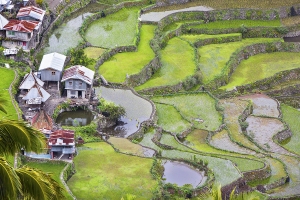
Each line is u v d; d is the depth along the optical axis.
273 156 126.12
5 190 48.28
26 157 102.19
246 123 139.50
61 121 125.06
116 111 126.88
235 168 112.31
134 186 99.19
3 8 159.88
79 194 95.69
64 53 152.00
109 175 102.38
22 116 117.00
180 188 101.06
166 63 160.62
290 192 113.88
